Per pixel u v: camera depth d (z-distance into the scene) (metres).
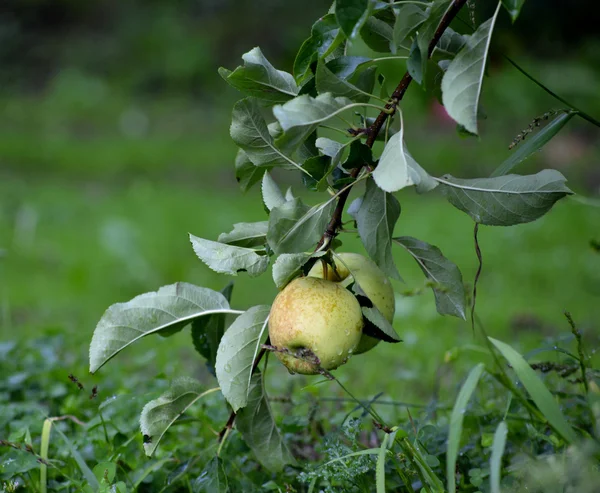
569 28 7.12
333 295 1.60
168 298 1.69
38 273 3.77
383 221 1.62
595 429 1.61
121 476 1.82
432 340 2.50
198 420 1.77
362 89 1.69
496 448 1.51
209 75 8.23
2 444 1.77
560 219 4.33
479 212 1.64
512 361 1.54
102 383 2.05
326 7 8.49
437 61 1.67
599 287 3.32
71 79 8.02
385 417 2.03
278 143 1.58
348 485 1.70
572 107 1.69
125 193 5.41
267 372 2.18
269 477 1.81
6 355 2.09
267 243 1.64
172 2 9.04
